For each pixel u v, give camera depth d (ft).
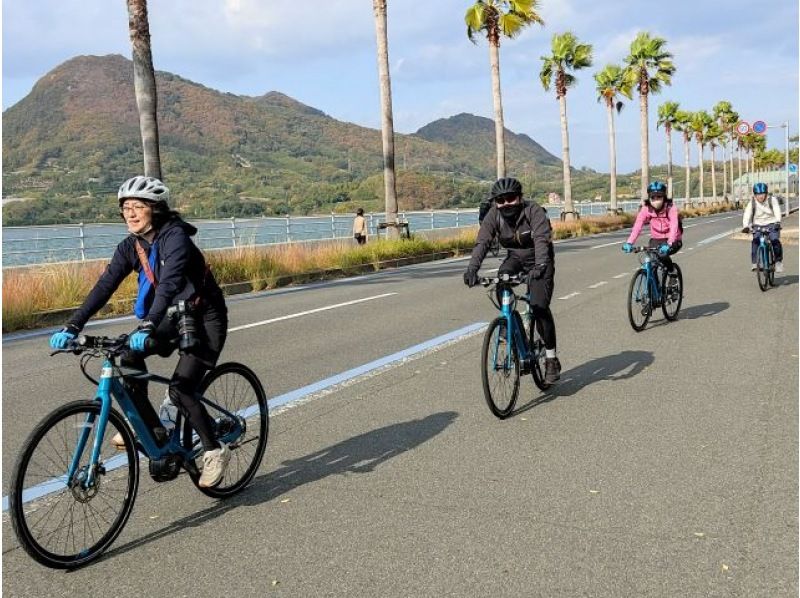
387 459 15.12
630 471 14.16
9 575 10.53
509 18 97.96
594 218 145.18
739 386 20.59
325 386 21.26
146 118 47.96
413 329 30.73
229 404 13.67
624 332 29.40
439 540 11.29
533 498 12.90
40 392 21.65
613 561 10.52
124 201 11.87
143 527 12.10
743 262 59.26
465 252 85.76
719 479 13.66
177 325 12.15
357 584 10.00
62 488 12.73
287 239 80.74
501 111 102.47
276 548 11.18
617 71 172.45
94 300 12.07
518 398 19.94
